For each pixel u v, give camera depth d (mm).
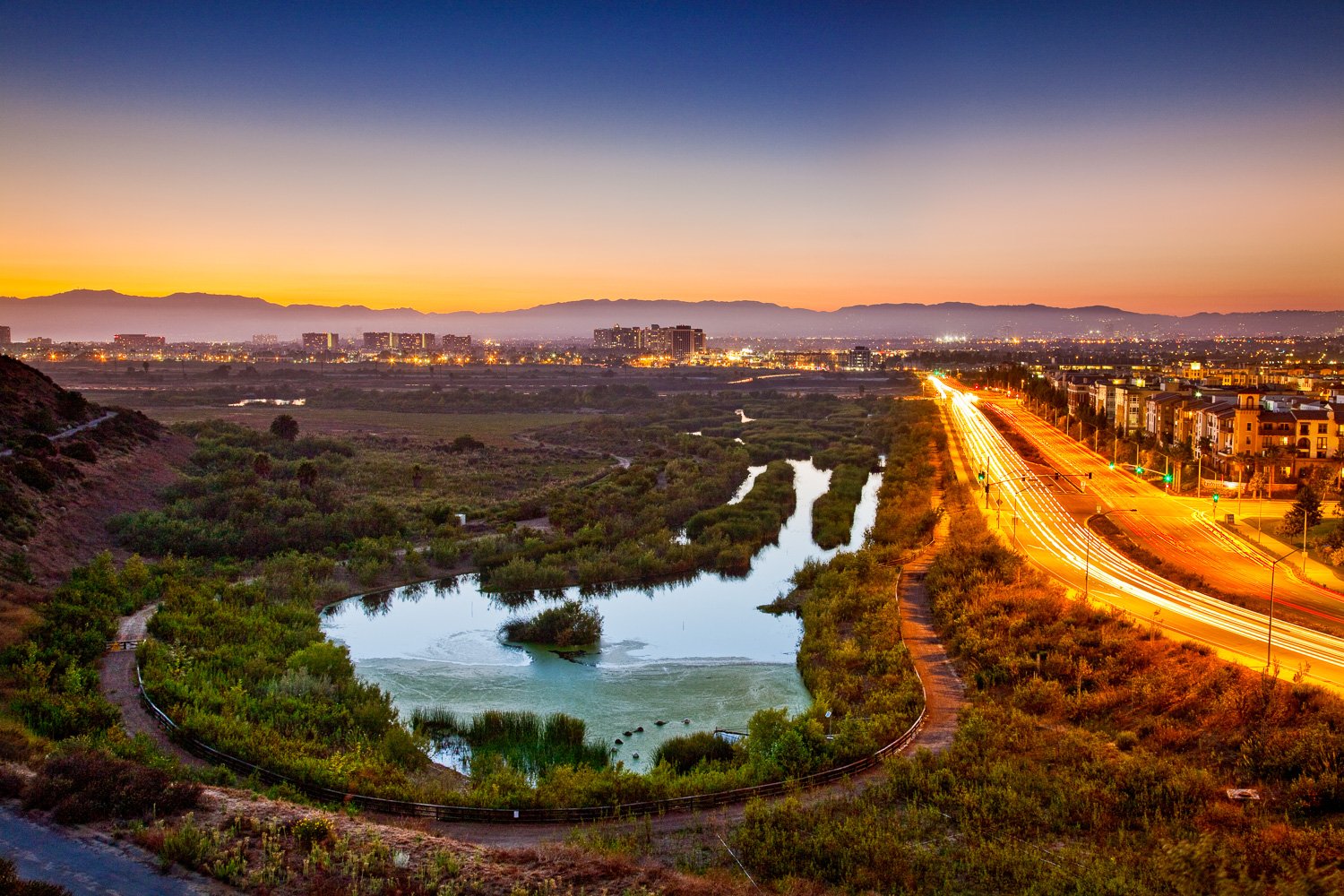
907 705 55000
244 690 55312
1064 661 58938
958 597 74938
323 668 60312
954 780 43375
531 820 40969
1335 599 73562
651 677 66375
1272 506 113000
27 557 76562
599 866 34000
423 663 69312
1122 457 156750
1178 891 33594
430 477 143750
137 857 31953
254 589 79000
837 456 175250
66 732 46031
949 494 127188
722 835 39594
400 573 92312
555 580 90125
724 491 137250
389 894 31125
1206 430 144125
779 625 78688
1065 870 35531
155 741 47250
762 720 49250
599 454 186125
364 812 41125
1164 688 53375
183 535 94188
